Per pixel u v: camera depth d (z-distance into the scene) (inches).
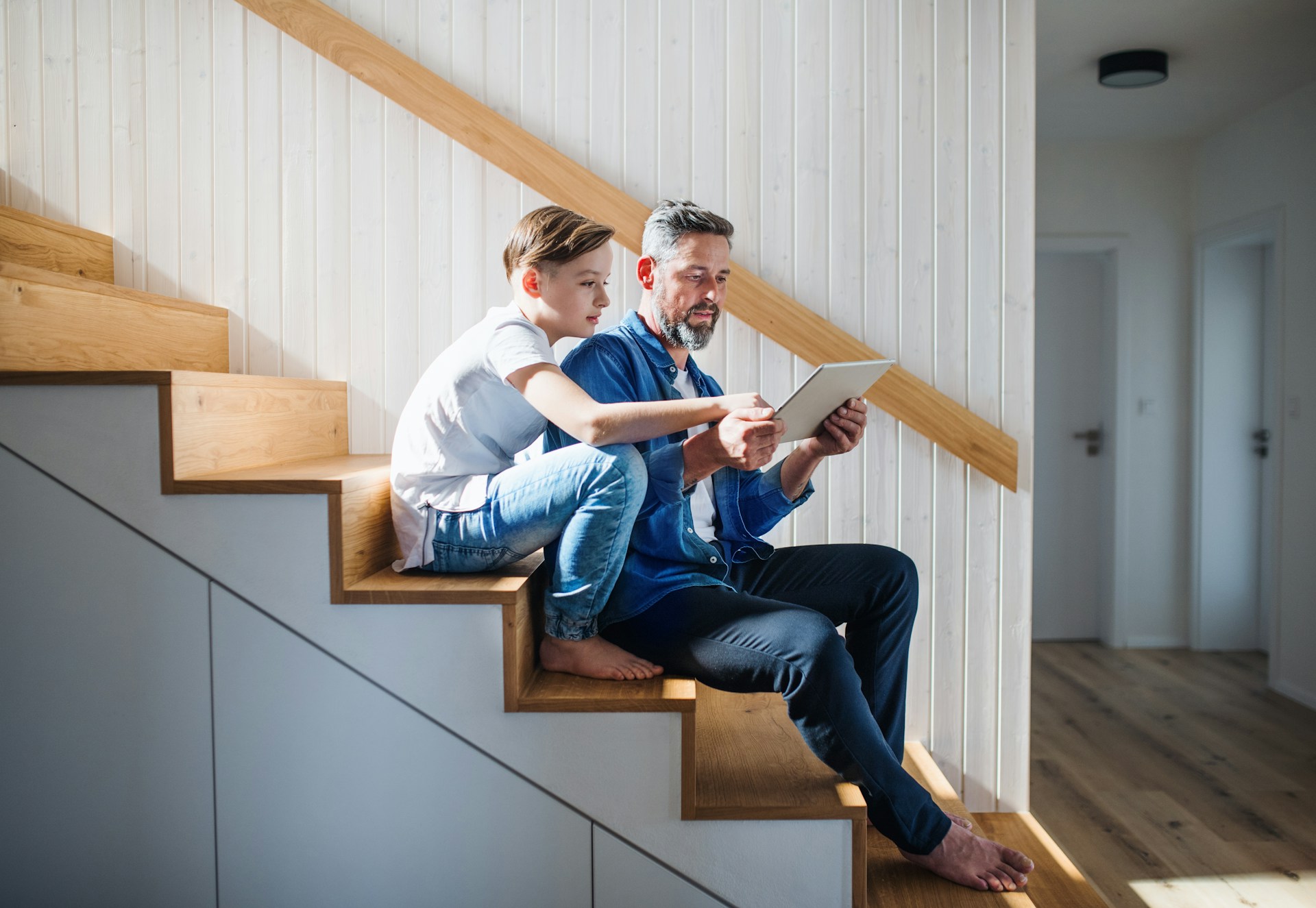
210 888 55.3
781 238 80.7
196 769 54.9
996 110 80.4
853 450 81.5
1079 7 105.9
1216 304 153.0
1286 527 129.9
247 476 56.1
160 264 80.4
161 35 79.5
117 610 54.7
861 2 80.0
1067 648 158.4
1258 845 82.5
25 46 79.8
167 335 72.0
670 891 53.2
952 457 81.6
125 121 80.0
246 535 53.8
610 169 80.3
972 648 82.0
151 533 54.1
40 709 55.4
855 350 79.7
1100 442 161.5
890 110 80.4
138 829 55.4
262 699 54.3
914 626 81.9
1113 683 135.9
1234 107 138.1
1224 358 153.3
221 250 80.4
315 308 80.4
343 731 54.1
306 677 54.1
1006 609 81.8
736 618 52.0
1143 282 155.8
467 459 56.1
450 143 79.7
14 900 56.1
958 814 66.9
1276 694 130.5
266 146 79.8
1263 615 153.7
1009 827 78.4
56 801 55.7
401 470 56.4
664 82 80.0
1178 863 79.1
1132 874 77.2
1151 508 157.3
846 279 81.0
